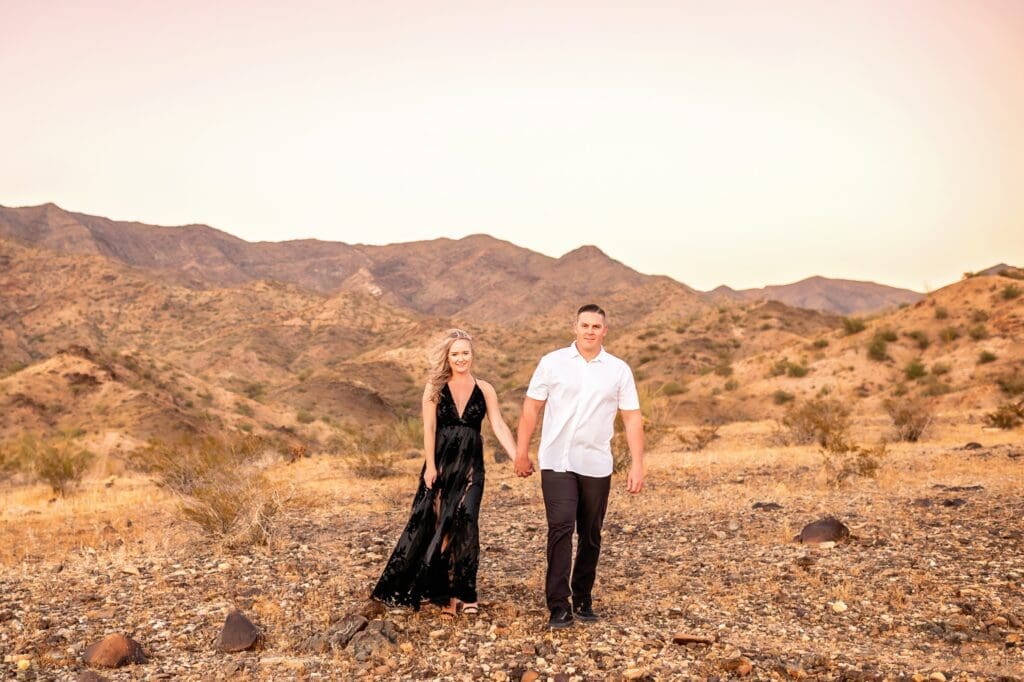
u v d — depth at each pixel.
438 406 5.25
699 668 4.06
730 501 9.40
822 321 106.25
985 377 43.47
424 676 4.02
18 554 7.47
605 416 4.89
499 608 5.25
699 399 49.09
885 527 7.33
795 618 5.03
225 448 13.36
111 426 63.94
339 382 117.56
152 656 4.46
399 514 9.52
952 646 4.47
